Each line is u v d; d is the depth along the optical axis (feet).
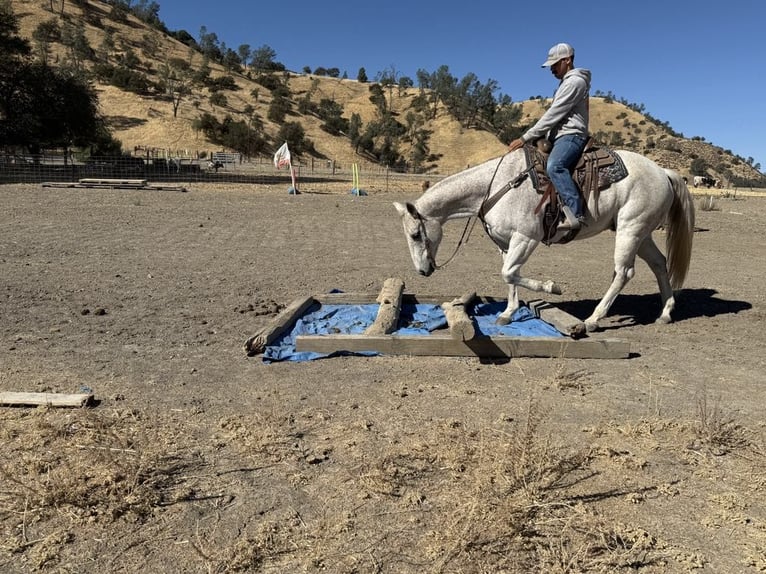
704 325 23.57
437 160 346.95
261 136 285.23
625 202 20.70
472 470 11.35
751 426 14.10
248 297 26.81
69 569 8.75
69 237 42.37
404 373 17.19
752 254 45.27
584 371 17.72
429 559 9.02
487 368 17.78
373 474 11.16
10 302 24.49
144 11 459.73
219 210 65.46
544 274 34.91
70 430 12.92
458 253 42.75
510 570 8.76
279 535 9.61
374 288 29.25
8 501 10.25
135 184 95.55
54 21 346.95
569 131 19.80
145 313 23.57
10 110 138.62
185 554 9.11
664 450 12.74
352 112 426.51
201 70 354.95
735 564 9.11
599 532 9.59
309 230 51.65
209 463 11.83
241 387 15.92
